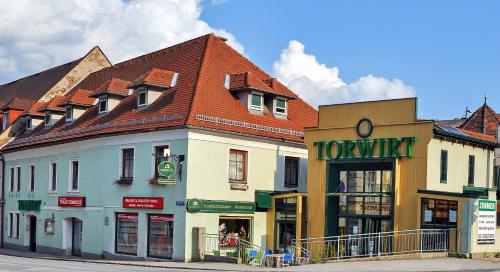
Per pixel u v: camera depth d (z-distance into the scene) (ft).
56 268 83.10
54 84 156.87
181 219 96.99
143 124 105.40
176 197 98.27
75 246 123.03
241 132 104.53
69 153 124.67
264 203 107.65
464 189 97.96
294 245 97.19
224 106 106.73
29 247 138.82
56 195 127.54
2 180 152.15
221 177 102.17
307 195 102.99
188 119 97.96
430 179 90.89
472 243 86.22
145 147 104.83
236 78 112.88
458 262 79.61
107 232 110.93
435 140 92.32
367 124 96.94
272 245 107.96
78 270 79.15
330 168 100.94
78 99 130.11
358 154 97.30
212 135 101.04
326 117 101.86
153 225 102.73
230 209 102.47
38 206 133.90
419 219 89.97
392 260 82.94
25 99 161.07
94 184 115.65
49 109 138.31
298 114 123.54
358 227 99.09
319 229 100.83
